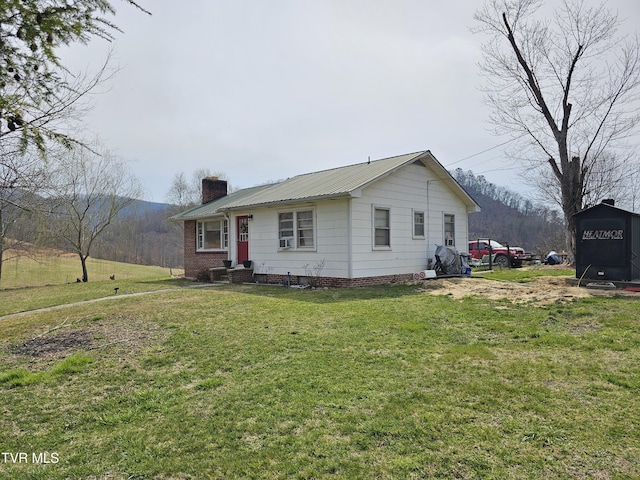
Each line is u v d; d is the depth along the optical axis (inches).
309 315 299.1
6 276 874.1
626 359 179.9
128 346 231.0
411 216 560.4
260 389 159.0
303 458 110.3
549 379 160.4
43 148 149.6
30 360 212.8
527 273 614.9
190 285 605.3
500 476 99.6
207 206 814.5
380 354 199.0
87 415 141.3
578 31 749.9
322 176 629.9
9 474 106.9
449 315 287.4
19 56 136.3
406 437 119.4
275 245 571.8
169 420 135.5
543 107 787.4
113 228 1122.0
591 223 391.5
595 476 98.7
